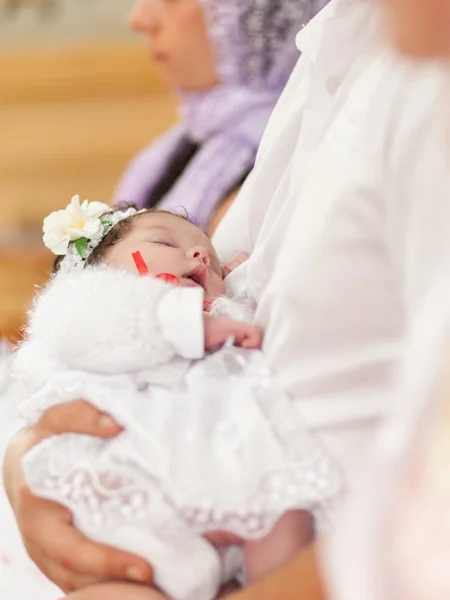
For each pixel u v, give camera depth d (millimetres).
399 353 779
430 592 511
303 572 742
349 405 798
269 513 812
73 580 909
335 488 784
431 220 680
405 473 554
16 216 3945
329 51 929
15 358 1070
